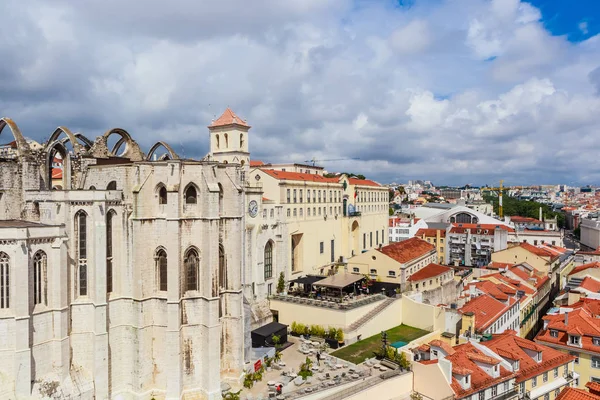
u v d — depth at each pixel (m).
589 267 108.94
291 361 64.44
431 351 59.91
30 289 45.66
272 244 86.94
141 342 52.81
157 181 53.22
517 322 89.00
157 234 53.47
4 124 59.62
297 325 76.25
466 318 72.69
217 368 53.75
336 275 88.75
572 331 66.44
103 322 50.56
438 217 184.38
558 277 129.00
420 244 111.75
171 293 52.16
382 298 83.06
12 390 44.00
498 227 154.88
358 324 74.44
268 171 95.81
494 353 57.97
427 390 55.62
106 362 50.91
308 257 103.31
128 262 53.41
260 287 81.50
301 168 137.88
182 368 53.34
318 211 108.06
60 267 47.56
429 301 94.88
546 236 173.88
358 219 128.50
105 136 67.31
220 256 57.31
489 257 151.62
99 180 57.56
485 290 88.94
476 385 52.62
